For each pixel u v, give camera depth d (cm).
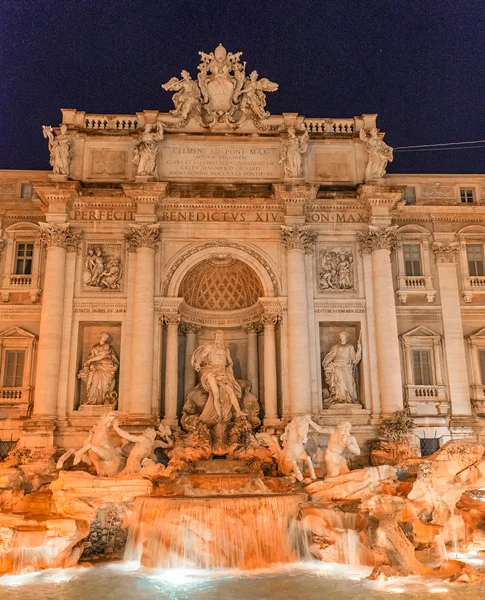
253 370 3666
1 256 3706
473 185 3984
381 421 3344
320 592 1852
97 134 3728
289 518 2309
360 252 3672
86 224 3609
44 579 2030
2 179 3853
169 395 3403
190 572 2111
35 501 2489
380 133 3781
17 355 3581
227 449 3183
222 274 3791
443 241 3838
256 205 3634
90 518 2339
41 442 3203
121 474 2772
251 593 1844
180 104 3788
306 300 3500
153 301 3472
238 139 3747
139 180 3547
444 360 3656
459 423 3519
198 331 3809
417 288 3741
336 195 3647
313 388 3438
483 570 2070
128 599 1791
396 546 2145
